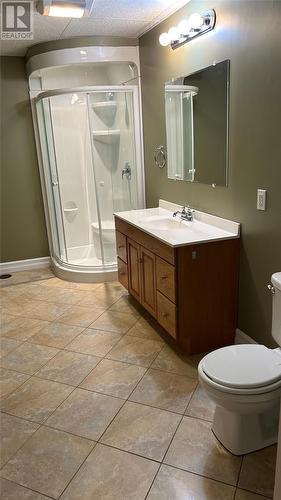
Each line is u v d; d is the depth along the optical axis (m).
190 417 1.97
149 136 3.60
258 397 1.54
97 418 1.99
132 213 3.35
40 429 1.93
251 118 2.12
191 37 2.57
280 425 1.28
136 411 2.03
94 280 3.96
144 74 3.51
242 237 2.37
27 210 4.38
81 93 3.64
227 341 2.58
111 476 1.64
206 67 2.49
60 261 4.26
